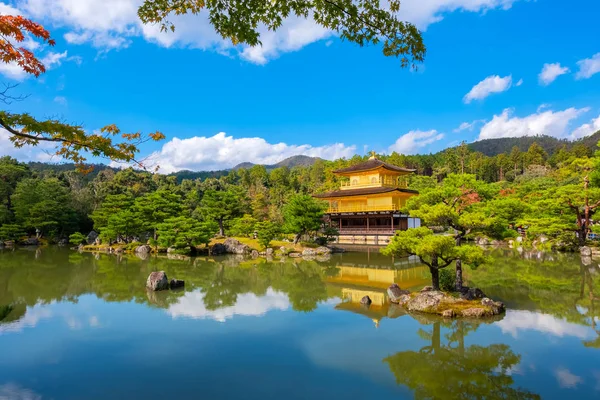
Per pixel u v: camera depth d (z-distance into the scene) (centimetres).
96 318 1950
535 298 2273
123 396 1136
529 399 1102
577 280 2825
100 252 5222
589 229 4309
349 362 1381
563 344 1522
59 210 6328
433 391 1159
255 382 1229
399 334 1670
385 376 1269
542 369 1297
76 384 1213
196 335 1680
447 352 1457
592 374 1258
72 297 2447
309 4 727
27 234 6500
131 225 5344
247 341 1602
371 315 1972
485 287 2589
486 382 1218
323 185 10038
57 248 5759
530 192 6575
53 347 1536
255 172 12506
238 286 2825
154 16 770
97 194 7288
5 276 3253
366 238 5481
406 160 12056
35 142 846
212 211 5931
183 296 2473
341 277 3216
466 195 3519
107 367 1344
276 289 2709
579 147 11525
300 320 1895
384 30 758
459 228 2202
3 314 1061
